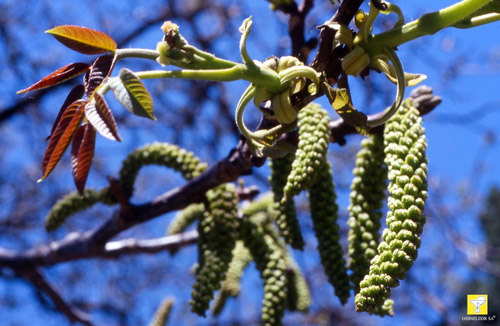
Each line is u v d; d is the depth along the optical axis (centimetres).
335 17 36
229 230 48
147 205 53
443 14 35
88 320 78
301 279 55
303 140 40
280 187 45
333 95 35
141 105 31
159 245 70
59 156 33
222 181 48
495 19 36
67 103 35
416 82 37
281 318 47
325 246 42
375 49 36
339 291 41
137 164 54
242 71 34
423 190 35
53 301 77
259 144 37
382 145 42
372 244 40
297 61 36
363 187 42
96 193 56
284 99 35
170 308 52
